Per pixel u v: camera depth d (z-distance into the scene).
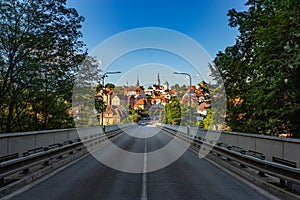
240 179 9.84
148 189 8.26
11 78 18.83
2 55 18.53
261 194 7.68
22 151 10.51
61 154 13.21
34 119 22.78
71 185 8.70
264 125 16.83
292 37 14.91
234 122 22.41
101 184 8.89
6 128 20.31
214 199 7.17
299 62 13.80
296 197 6.96
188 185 8.84
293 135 15.90
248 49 22.64
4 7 18.25
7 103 20.31
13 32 18.58
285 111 15.10
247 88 20.78
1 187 7.72
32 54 19.81
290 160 8.20
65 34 21.02
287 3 14.84
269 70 15.47
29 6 18.86
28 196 7.32
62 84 22.00
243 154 10.75
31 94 20.97
